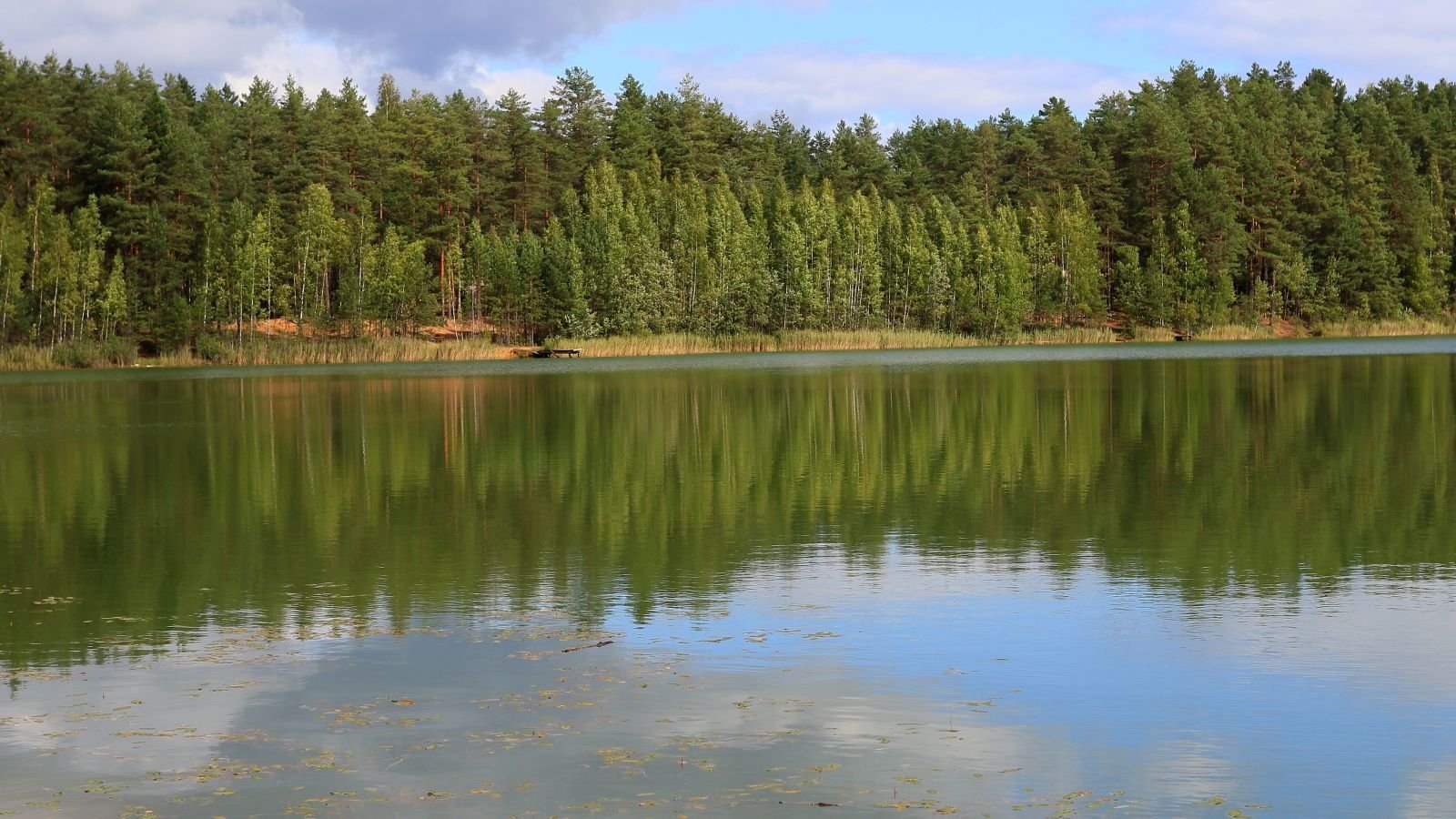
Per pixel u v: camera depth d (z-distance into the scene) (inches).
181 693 624.4
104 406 2475.4
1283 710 581.0
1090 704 592.4
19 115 4822.8
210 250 4635.8
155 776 518.0
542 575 885.2
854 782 505.0
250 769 524.1
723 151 7071.9
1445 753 529.7
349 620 765.9
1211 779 506.6
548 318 5044.3
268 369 3998.5
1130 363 3503.9
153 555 977.5
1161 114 6318.9
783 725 568.1
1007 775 511.2
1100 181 6417.3
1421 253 6250.0
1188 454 1470.2
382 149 5674.2
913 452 1533.0
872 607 778.8
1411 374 2743.6
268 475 1429.6
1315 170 6358.3
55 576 903.7
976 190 6550.2
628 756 533.0
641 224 5374.0
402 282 5007.4
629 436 1774.1
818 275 5561.0
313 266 4972.9
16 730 573.0
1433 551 927.0
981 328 5743.1
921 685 622.8
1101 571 871.1
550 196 6082.7
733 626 738.2
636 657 676.7
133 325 4544.8
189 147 4869.6
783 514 1120.8
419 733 562.9
